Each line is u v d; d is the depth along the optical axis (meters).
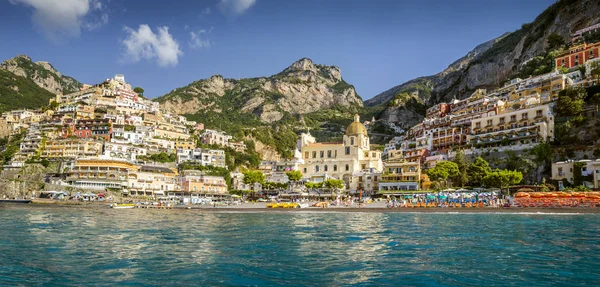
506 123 150.25
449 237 46.59
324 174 173.12
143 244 42.84
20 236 48.75
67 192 150.88
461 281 27.42
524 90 175.38
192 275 29.33
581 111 132.75
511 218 68.94
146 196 155.88
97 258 35.25
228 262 33.72
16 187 155.50
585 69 169.75
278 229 56.53
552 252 36.66
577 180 109.75
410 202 106.06
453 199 102.06
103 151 199.75
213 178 183.62
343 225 61.41
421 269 30.84
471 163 138.00
